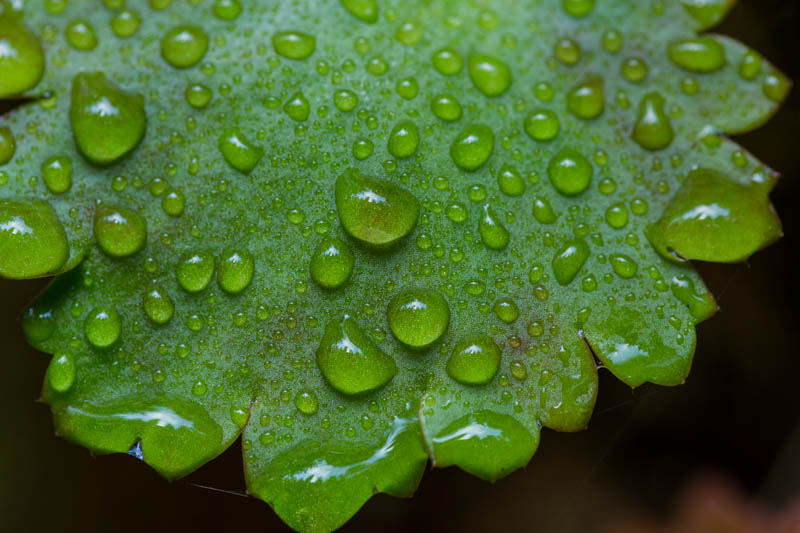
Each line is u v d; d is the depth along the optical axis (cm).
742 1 13
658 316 12
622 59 12
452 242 12
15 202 11
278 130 12
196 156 12
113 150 12
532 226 12
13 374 13
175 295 11
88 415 11
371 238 12
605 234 12
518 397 11
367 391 11
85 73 12
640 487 14
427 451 11
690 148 12
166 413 11
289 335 11
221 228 12
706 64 12
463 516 14
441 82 12
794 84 13
